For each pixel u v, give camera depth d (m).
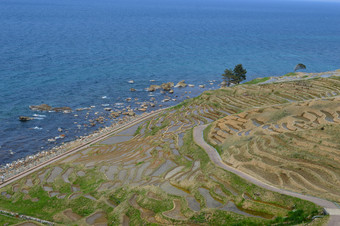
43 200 77.06
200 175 75.69
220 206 62.62
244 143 85.12
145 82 188.88
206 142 94.31
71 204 73.56
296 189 63.22
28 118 132.75
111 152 103.44
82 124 132.25
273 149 77.94
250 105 121.12
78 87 172.62
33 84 171.00
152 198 69.31
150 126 124.94
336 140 76.06
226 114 117.44
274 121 97.38
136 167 87.69
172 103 159.50
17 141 116.50
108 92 169.25
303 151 74.88
